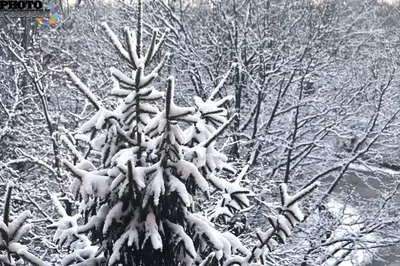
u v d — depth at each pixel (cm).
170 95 320
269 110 1608
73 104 1414
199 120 389
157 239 346
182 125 983
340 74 1597
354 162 1484
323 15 1430
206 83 1452
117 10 1683
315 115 1441
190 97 1560
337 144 1775
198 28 1586
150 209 368
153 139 372
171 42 1499
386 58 1553
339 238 1192
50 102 1327
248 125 1606
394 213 1323
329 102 1480
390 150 1543
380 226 1202
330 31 1466
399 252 1545
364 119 1628
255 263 404
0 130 1054
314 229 1240
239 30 1486
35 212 998
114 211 356
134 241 361
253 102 1552
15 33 1198
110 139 370
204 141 381
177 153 355
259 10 1464
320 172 1521
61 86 1320
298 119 1588
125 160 338
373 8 1792
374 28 1738
